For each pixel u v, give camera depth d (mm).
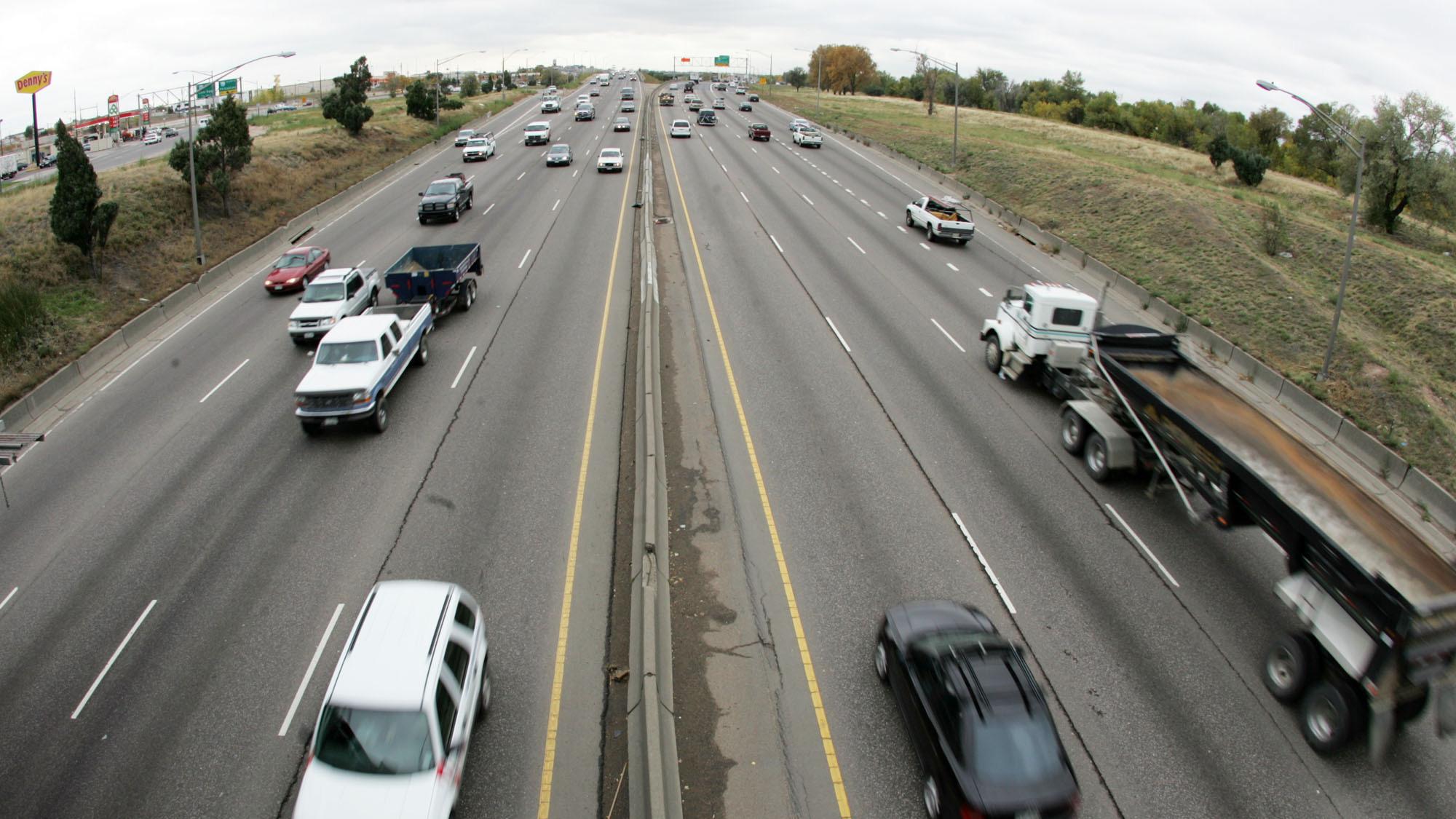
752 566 14180
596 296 28797
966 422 19797
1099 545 15055
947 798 9195
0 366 23281
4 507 16453
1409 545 11352
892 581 13867
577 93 121000
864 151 66500
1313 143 82875
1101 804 10023
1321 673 11070
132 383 22750
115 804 9930
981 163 55688
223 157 40875
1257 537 15445
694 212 42094
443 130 72438
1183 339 28031
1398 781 10523
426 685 9656
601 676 11805
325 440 18844
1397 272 34062
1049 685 11773
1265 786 10359
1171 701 11578
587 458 17750
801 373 22422
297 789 10133
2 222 32031
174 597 13508
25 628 12891
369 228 40000
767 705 11289
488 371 22453
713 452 18031
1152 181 47156
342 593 13531
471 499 16203
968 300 29625
